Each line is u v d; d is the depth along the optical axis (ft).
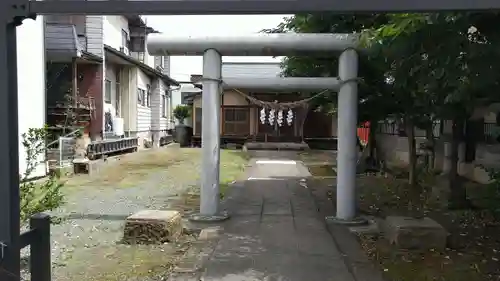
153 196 30.50
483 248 18.13
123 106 67.46
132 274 14.92
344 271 15.30
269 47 22.40
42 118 37.40
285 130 77.66
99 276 14.71
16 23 7.39
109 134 57.41
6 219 7.16
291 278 14.52
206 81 22.89
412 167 34.09
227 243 18.70
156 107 81.71
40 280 8.79
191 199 29.55
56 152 39.93
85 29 52.60
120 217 23.72
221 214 23.67
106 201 28.40
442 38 12.96
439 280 14.60
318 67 31.14
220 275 14.73
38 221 8.85
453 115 22.70
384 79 27.73
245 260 16.34
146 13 7.62
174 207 26.78
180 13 7.67
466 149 32.30
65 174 38.19
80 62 51.19
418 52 14.43
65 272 15.06
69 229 20.98
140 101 72.64
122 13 7.63
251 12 7.56
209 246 18.24
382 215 24.99
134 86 67.97
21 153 30.86
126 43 70.18
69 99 47.21
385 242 19.07
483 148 29.78
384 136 52.85
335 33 23.50
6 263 7.15
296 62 30.17
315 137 80.59
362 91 28.58
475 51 12.20
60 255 16.93
